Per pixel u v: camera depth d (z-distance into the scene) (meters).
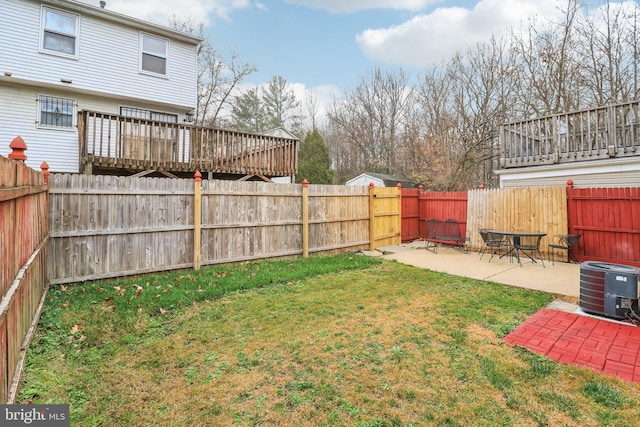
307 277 5.74
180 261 5.93
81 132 6.78
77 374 2.66
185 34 11.41
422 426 2.08
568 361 2.89
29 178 3.09
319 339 3.31
